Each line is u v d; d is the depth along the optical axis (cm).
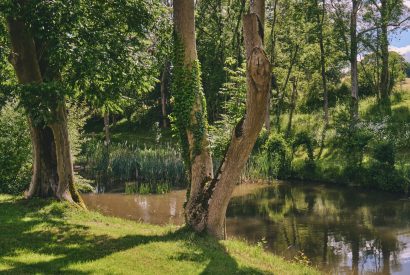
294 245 1495
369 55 4075
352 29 3394
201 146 1284
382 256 1370
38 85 1209
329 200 2166
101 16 1394
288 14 3628
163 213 1950
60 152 1505
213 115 4072
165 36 1582
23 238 1084
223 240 1226
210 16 3981
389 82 4031
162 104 4500
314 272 1070
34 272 807
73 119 2161
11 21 1383
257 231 1670
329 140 3036
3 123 1927
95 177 2662
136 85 1462
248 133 1138
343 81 4672
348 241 1530
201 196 1263
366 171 2434
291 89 4331
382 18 3338
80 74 1251
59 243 1053
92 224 1309
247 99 1101
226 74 3781
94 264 891
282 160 2828
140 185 2505
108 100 1451
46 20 1213
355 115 3108
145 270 882
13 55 1409
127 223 1392
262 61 1033
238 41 3712
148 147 3722
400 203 2055
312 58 3703
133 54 1452
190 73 1282
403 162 2428
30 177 1973
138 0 1462
